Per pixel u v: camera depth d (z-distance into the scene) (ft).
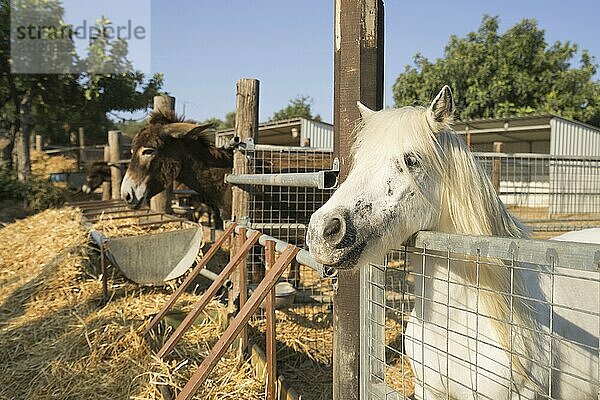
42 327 12.44
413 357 6.01
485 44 79.36
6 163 42.47
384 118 5.29
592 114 73.31
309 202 13.98
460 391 5.43
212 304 13.39
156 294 14.73
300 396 7.99
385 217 4.96
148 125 15.99
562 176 23.95
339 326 6.43
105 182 33.65
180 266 14.53
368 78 5.92
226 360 9.82
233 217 12.87
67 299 14.37
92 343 10.71
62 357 10.46
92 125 60.34
